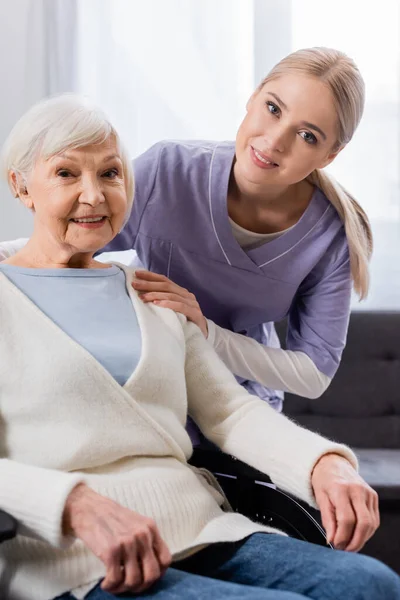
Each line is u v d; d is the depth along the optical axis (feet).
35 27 11.25
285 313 6.91
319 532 5.18
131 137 11.50
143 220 6.54
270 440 5.09
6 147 5.17
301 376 6.60
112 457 4.74
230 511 5.29
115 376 4.90
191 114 11.53
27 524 4.11
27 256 5.25
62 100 5.11
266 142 5.91
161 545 4.05
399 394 10.69
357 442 10.62
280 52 11.52
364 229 6.86
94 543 3.95
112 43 11.41
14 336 4.77
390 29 11.50
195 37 11.48
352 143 11.64
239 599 4.00
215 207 6.42
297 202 6.54
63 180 5.00
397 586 4.42
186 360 5.52
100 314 5.08
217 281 6.64
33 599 4.34
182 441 5.13
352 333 10.75
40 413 4.69
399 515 8.87
